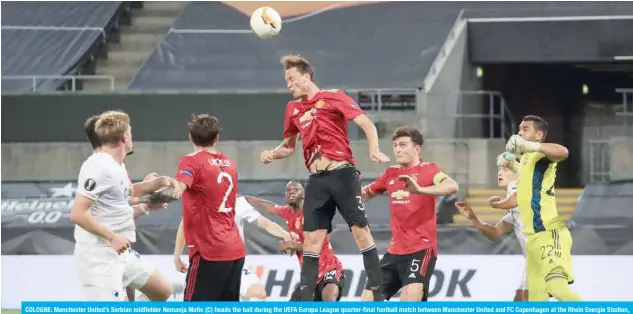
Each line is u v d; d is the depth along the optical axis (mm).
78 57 67000
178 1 72250
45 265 46281
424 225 29781
